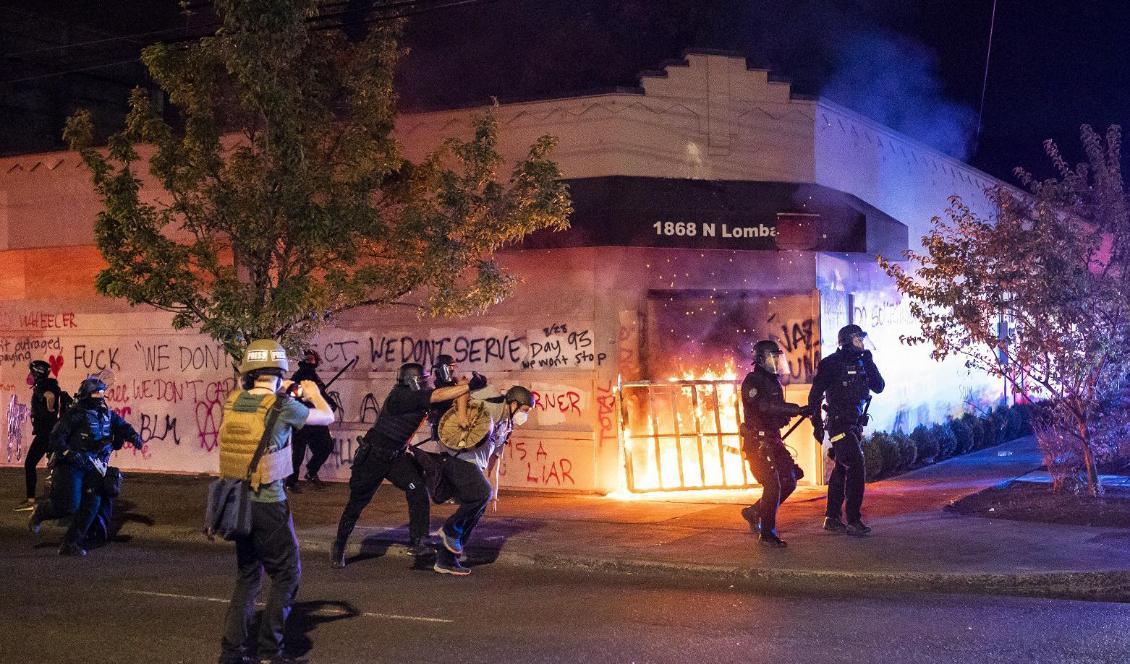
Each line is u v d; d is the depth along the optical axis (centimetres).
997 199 1265
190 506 1383
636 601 838
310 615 799
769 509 1022
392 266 1171
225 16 1125
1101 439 1226
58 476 1090
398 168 1252
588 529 1134
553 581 931
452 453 967
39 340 1845
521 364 1463
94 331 1803
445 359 1119
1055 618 762
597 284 1422
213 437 1714
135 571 996
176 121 2362
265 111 1122
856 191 1585
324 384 1451
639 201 1355
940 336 1267
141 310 1767
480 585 916
